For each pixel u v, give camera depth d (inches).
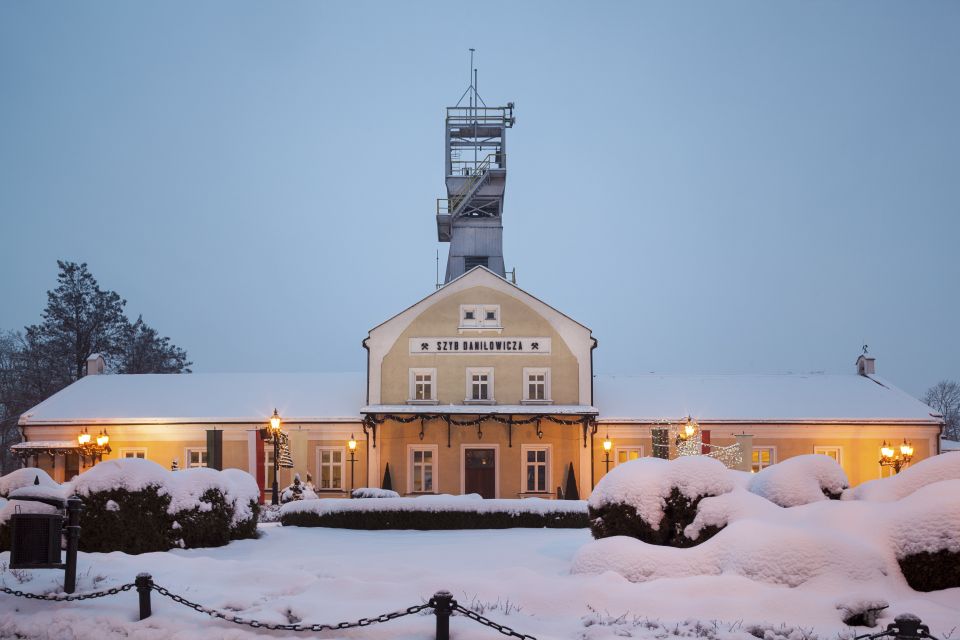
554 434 1738.4
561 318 1775.3
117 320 2972.4
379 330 1770.4
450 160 2293.3
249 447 1662.2
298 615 454.0
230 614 429.1
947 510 512.4
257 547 772.0
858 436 1759.4
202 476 769.6
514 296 1781.5
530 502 987.3
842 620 439.5
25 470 759.1
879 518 537.0
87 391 1908.2
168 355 3147.1
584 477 1717.5
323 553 730.2
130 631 437.1
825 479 641.6
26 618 456.8
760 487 649.0
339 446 1765.5
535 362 1763.0
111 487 706.2
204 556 707.4
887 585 492.7
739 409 1797.5
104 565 592.1
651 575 523.5
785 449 1760.6
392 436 1738.4
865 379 1966.0
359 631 422.3
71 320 2869.1
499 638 408.5
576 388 1753.2
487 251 2207.2
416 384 1763.0
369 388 1753.2
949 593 497.4
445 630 382.3
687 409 1798.7
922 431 1760.6
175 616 452.8
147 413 1797.5
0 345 3161.9
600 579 506.6
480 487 1731.1
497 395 1750.7
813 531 511.5
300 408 1812.3
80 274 2930.6
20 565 492.1
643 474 615.8
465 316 1777.8
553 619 457.1
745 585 478.6
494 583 501.0
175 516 730.8
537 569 607.5
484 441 1736.0
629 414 1782.7
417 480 1733.5
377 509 971.9
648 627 426.6
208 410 1809.8
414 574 547.5
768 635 410.0
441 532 932.0
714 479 601.6
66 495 711.1
